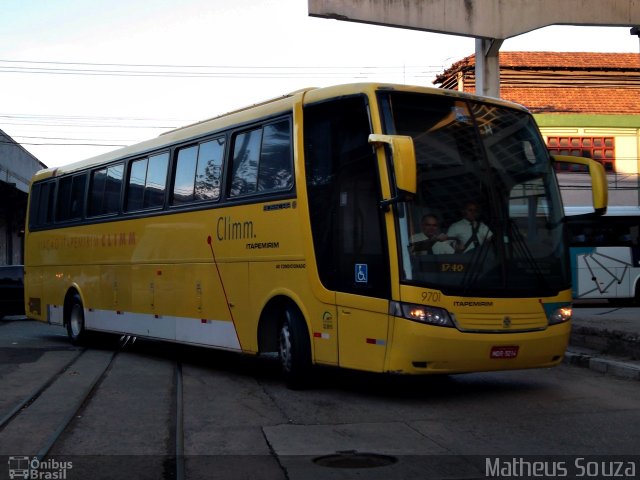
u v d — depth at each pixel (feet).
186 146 38.32
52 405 28.14
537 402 27.96
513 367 27.07
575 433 23.17
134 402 28.73
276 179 31.17
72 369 37.73
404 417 25.52
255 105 34.04
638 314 51.57
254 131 33.09
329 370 35.35
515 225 27.73
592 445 21.76
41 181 55.83
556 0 48.16
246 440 22.54
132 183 43.29
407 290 25.49
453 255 26.27
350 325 27.35
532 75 108.06
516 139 29.14
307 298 29.14
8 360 41.52
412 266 25.66
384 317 25.99
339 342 27.78
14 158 107.55
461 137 27.89
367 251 26.94
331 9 45.42
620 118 104.12
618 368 33.78
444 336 25.43
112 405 28.14
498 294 26.55
